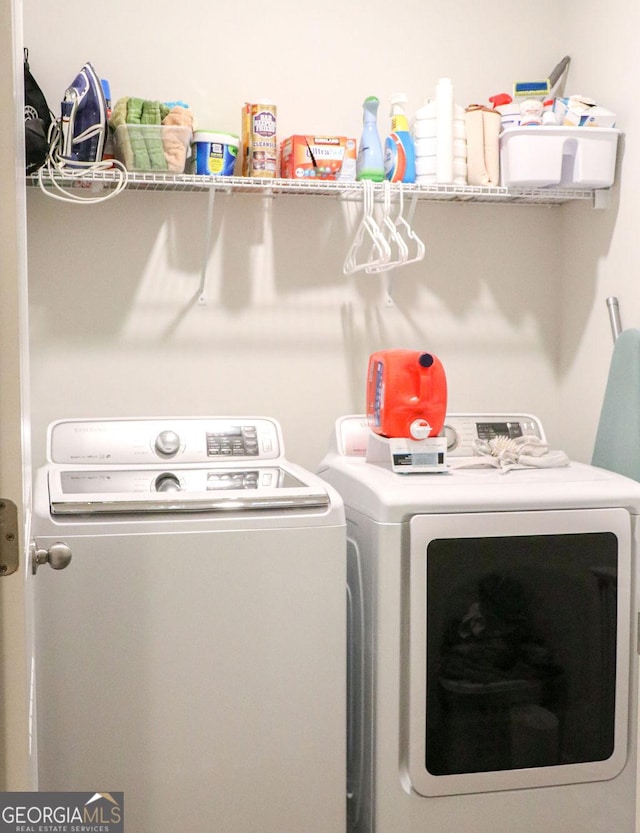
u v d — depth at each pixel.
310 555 1.93
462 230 2.80
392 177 2.49
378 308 2.75
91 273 2.53
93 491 2.12
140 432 2.34
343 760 1.97
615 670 2.08
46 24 2.45
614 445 2.40
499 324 2.85
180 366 2.61
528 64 2.80
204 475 2.28
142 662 1.85
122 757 1.85
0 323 1.07
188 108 2.43
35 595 1.79
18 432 1.08
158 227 2.56
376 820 1.99
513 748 2.04
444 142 2.47
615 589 2.08
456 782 2.00
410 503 1.95
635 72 2.44
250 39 2.59
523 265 2.86
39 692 1.80
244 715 1.91
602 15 2.59
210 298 2.62
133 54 2.52
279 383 2.69
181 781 1.88
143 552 1.84
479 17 2.75
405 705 1.99
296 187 2.43
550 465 2.32
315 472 2.57
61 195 2.49
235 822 1.91
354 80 2.67
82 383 2.54
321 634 1.94
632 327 2.49
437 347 2.81
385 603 1.96
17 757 1.13
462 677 2.00
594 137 2.46
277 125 2.63
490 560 2.00
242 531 1.89
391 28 2.69
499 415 2.58
